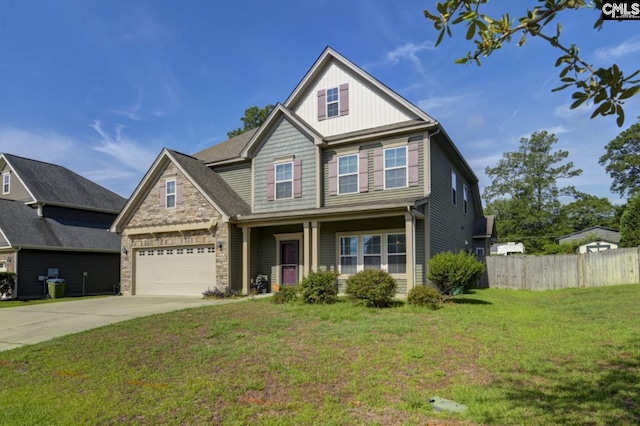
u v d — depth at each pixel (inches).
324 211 549.3
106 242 975.0
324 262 617.3
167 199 695.7
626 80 91.6
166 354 274.5
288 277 652.1
